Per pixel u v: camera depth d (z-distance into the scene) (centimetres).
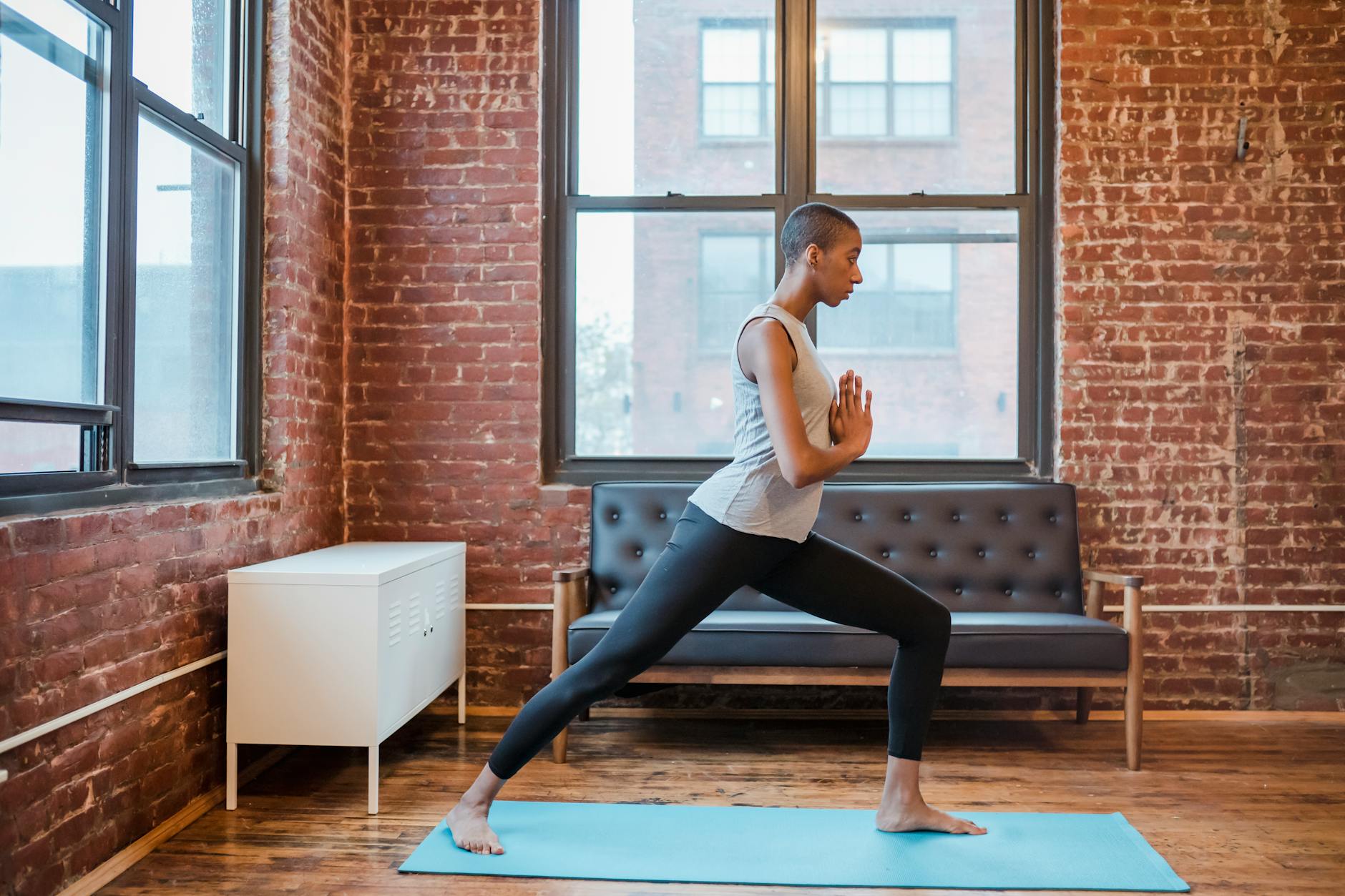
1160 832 254
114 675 233
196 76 299
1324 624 376
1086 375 381
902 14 399
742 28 402
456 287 387
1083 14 383
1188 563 379
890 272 400
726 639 313
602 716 376
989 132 398
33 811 206
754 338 217
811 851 238
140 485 260
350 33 389
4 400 204
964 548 365
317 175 360
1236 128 380
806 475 206
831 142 399
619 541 366
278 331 332
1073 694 375
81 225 235
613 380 402
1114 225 382
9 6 207
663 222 401
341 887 221
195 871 230
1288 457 377
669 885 221
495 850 236
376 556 312
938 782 297
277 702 270
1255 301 379
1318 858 237
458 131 388
